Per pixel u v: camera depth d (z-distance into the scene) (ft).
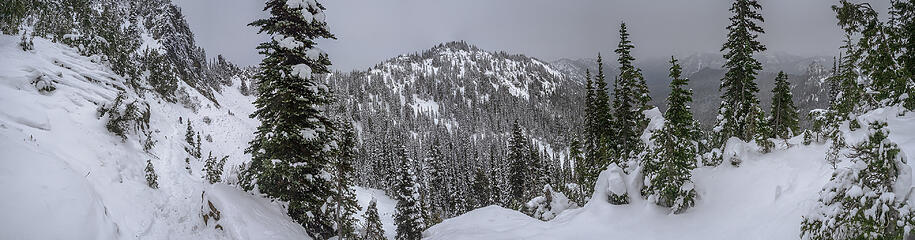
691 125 72.64
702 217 65.21
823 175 56.70
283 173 59.36
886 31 59.31
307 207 64.75
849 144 36.99
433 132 547.08
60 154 62.23
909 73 60.34
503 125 654.12
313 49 61.67
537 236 74.13
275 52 61.00
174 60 298.15
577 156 127.03
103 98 107.55
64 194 43.16
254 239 54.34
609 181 79.71
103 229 44.78
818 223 38.01
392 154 325.62
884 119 32.30
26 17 158.61
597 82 105.91
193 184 84.43
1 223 34.30
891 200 30.78
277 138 59.00
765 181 66.28
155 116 161.58
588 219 76.13
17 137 56.85
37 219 37.35
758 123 87.97
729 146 78.38
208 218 57.52
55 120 76.89
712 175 74.69
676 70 70.03
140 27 322.34
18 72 88.63
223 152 209.77
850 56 71.77
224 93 377.71
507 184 214.48
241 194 63.98
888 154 31.55
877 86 67.36
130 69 168.55
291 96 59.82
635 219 70.85
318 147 63.57
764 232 53.42
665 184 69.26
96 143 77.82
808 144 73.15
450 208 240.53
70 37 147.54
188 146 155.74
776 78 111.14
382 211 204.33
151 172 73.92
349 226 71.26
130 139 94.17
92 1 290.76
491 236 78.43
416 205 103.35
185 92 238.68
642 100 92.89
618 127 104.88
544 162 279.08
